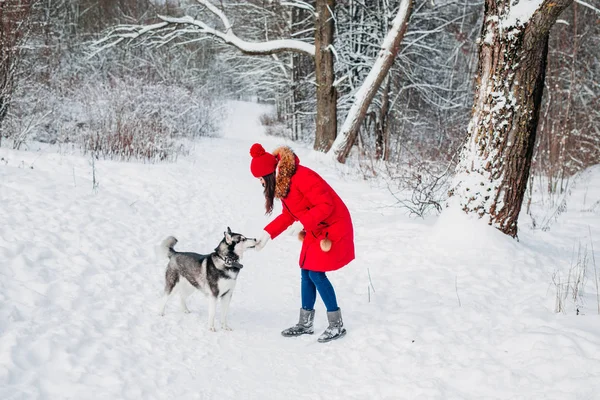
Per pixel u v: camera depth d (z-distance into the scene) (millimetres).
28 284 4867
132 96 17328
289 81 28344
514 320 4480
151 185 9766
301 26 25188
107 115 14844
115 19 33469
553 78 16172
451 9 23625
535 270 5883
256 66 29344
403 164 13336
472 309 4824
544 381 3463
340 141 16781
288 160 4285
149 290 5582
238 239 4625
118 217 7594
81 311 4641
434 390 3506
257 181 13086
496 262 6023
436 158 13180
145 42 19234
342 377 3895
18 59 12805
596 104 17484
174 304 5312
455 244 6492
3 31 12141
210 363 4078
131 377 3646
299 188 4285
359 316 5004
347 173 14320
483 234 6426
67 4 32781
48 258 5590
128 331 4449
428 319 4684
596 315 4375
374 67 16562
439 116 22141
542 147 13805
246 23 27875
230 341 4547
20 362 3553
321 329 4852
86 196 7996
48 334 4008
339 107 21766
